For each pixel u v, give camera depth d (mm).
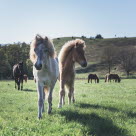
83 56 9977
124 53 104312
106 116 8352
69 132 6387
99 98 13758
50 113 8852
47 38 8086
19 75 21203
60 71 10266
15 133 6273
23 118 8102
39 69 7648
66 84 10648
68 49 10117
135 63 95500
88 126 6969
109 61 99188
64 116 8180
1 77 66812
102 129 6887
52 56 8203
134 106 10734
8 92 17734
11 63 73312
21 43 80875
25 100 13000
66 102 12312
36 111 9328
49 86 8867
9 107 10602
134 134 6441
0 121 7602
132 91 18562
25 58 75312
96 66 99625
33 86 25516
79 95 15305
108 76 43875
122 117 8367
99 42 145000
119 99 13500
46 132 6496
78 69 97312
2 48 73938
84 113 8656
